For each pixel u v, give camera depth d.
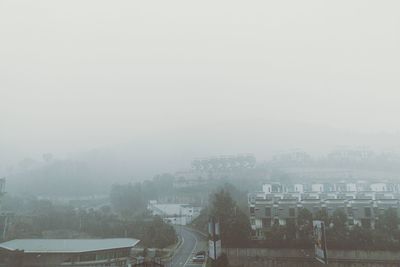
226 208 57.78
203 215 88.56
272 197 71.25
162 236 65.50
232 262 49.88
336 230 51.66
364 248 48.88
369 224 57.81
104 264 48.47
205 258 50.25
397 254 47.66
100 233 71.69
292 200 64.56
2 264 46.09
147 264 44.16
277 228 55.53
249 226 56.25
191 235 76.06
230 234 53.69
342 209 59.91
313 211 61.41
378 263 46.66
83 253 46.97
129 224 74.88
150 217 85.81
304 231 53.34
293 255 50.50
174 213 100.00
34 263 46.56
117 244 52.31
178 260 50.94
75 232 74.19
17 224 71.94
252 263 49.44
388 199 63.62
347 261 47.41
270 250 51.59
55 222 77.62
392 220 53.00
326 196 73.88
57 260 46.69
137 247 63.78
